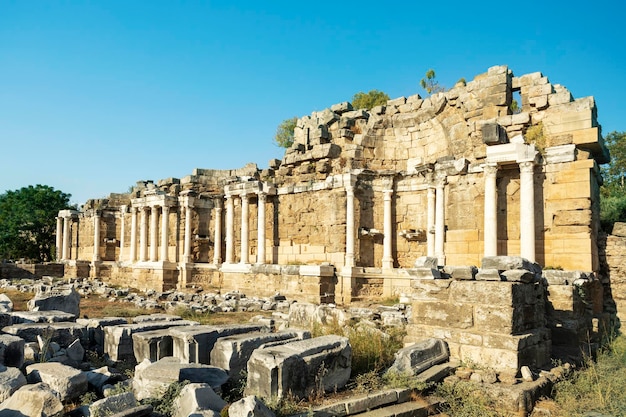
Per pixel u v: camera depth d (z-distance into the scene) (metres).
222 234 32.84
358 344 10.62
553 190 17.48
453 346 10.72
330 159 26.06
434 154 23.69
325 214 25.61
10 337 8.69
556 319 13.52
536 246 17.59
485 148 19.22
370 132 25.56
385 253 24.36
